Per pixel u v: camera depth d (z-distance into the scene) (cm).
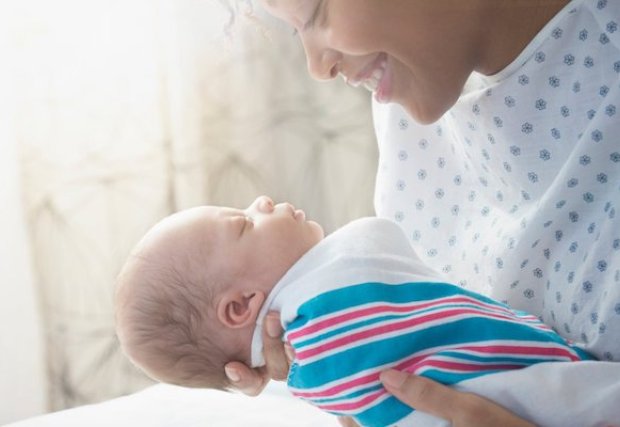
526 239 112
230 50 141
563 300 108
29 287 176
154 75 189
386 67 111
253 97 206
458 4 103
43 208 181
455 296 104
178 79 190
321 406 107
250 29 132
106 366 187
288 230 114
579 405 94
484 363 100
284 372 112
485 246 122
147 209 190
